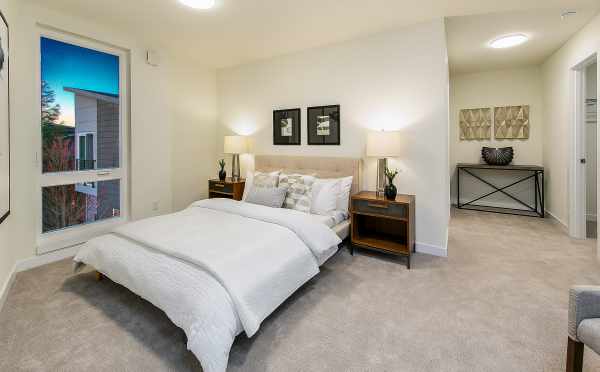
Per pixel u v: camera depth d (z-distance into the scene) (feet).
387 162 10.44
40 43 9.07
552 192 14.02
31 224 8.84
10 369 4.74
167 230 7.32
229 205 9.55
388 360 4.97
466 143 17.51
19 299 6.94
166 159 12.70
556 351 5.11
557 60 12.89
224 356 4.38
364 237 10.21
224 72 14.96
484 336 5.56
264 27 10.07
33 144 8.85
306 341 5.47
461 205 17.63
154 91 12.09
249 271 5.51
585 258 9.32
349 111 11.24
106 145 10.96
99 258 6.93
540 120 15.47
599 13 9.25
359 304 6.77
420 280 7.96
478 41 11.71
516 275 8.16
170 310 5.07
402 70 10.07
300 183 10.52
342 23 9.72
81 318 6.17
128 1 8.52
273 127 13.34
